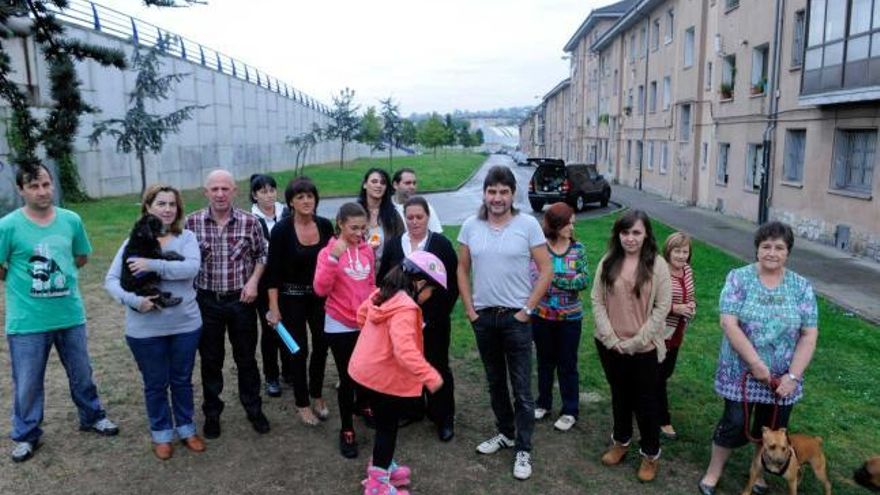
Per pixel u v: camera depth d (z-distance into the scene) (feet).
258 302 17.52
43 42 20.61
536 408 17.10
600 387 19.25
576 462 14.80
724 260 41.37
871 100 41.68
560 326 16.20
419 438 15.94
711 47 75.56
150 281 13.69
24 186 13.79
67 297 14.62
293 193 15.53
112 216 57.16
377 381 12.45
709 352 22.38
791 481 12.21
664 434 15.96
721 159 73.10
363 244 15.06
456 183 114.83
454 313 27.20
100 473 13.99
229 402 18.01
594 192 77.77
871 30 40.04
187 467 14.32
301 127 174.60
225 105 113.60
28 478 13.73
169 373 14.69
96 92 72.49
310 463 14.58
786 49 54.90
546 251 14.20
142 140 69.26
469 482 13.92
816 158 49.93
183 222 14.44
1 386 18.57
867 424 16.92
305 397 16.47
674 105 88.12
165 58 87.97
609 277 13.78
